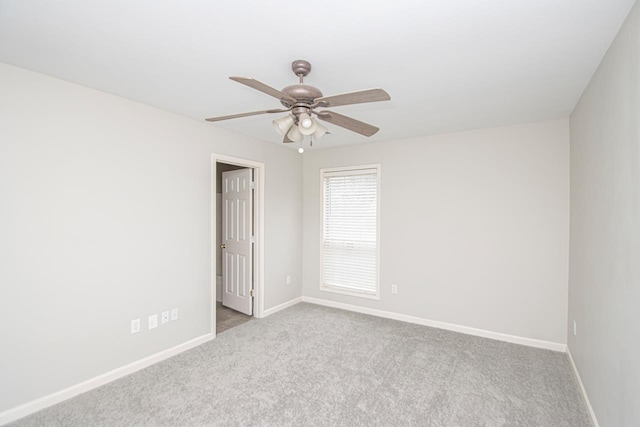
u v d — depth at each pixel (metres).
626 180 1.54
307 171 4.82
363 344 3.29
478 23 1.56
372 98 1.71
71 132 2.34
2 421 2.04
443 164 3.75
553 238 3.17
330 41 1.74
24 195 2.12
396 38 1.70
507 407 2.24
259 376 2.65
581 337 2.48
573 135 2.87
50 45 1.80
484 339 3.44
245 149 3.82
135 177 2.73
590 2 1.40
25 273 2.13
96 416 2.12
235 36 1.69
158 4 1.42
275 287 4.35
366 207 4.32
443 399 2.34
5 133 2.04
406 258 4.00
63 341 2.31
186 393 2.40
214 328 3.44
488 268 3.50
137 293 2.76
